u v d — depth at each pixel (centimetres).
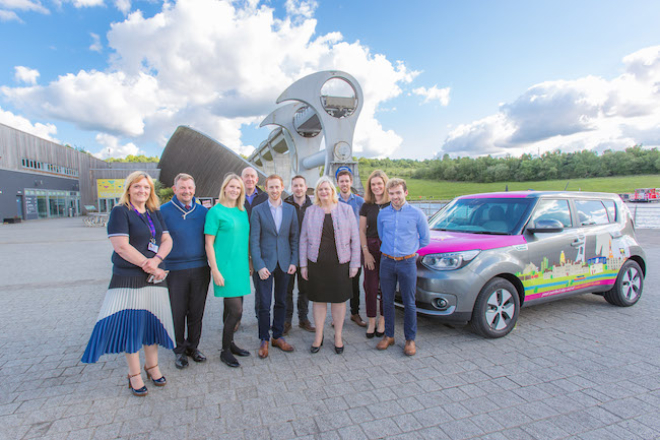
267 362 345
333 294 352
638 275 510
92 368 336
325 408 263
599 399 270
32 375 321
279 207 370
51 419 252
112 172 5309
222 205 335
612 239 486
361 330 435
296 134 4425
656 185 9525
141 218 280
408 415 253
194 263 335
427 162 19000
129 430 239
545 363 330
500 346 371
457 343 381
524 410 257
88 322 466
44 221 3366
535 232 417
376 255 408
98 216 2978
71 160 4622
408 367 329
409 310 354
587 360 335
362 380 305
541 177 13175
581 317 457
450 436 229
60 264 920
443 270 380
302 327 444
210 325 459
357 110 3291
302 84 3155
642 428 235
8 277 755
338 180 471
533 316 464
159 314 287
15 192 3331
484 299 378
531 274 414
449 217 517
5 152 3219
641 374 307
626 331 408
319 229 353
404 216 355
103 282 704
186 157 5059
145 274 281
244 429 239
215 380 309
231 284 333
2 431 238
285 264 368
